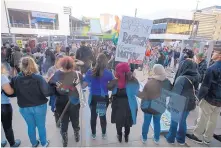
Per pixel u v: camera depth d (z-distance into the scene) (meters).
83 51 3.33
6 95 1.96
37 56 4.32
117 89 2.20
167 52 7.12
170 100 2.33
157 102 2.29
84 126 2.66
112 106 2.30
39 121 2.12
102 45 6.06
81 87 2.35
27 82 1.87
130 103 2.24
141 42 2.46
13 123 2.85
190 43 6.04
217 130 2.92
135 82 2.22
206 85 2.24
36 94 1.96
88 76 2.28
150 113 2.31
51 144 2.38
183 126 2.43
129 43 2.45
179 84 2.26
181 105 2.31
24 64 1.85
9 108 2.12
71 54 3.40
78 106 2.31
